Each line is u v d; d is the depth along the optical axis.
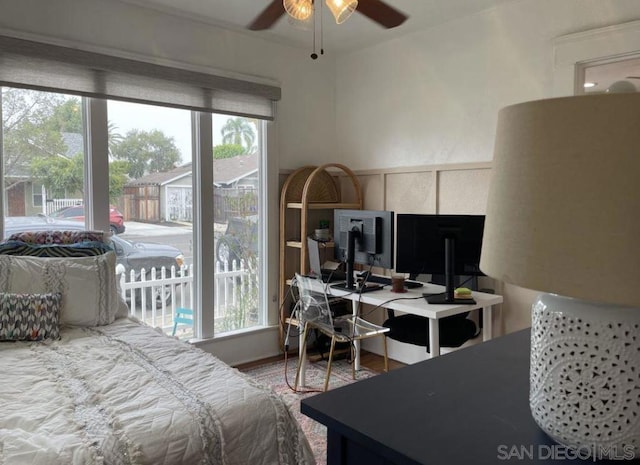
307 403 0.95
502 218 0.73
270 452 1.64
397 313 4.00
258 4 3.28
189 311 3.71
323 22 3.61
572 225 0.64
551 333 0.79
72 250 2.85
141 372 1.88
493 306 3.37
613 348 0.72
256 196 4.05
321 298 3.09
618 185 0.61
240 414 1.63
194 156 3.68
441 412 0.91
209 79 3.59
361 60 4.25
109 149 3.29
